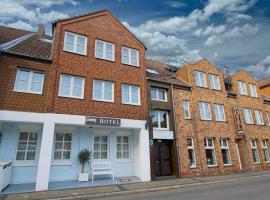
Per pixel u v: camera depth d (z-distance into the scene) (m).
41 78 12.24
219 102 20.20
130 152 15.41
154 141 15.73
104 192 9.98
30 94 11.55
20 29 18.12
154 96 16.66
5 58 11.41
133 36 16.72
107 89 14.30
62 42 13.38
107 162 13.88
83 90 13.27
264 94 28.56
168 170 15.73
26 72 11.94
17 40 14.32
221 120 19.73
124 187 11.27
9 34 16.33
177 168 15.38
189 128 17.20
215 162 17.95
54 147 12.99
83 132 13.91
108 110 13.74
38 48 14.22
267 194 9.26
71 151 13.30
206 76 20.33
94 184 11.88
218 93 20.52
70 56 13.40
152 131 15.06
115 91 14.39
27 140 12.34
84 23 14.68
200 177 15.48
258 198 8.50
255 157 21.50
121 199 8.97
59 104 12.16
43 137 11.16
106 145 14.77
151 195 9.80
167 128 16.45
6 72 11.23
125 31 16.45
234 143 19.81
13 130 12.02
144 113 15.09
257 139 22.08
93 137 14.27
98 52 14.73
